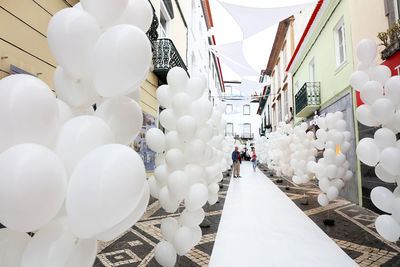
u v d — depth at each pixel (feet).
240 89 60.59
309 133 19.49
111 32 3.66
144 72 4.04
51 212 3.10
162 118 8.54
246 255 10.16
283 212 17.37
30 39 9.77
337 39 25.27
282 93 57.82
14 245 3.85
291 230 13.37
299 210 17.97
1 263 3.71
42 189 2.83
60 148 3.51
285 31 53.57
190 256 9.91
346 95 21.89
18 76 3.16
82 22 3.79
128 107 4.67
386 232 8.47
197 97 8.67
